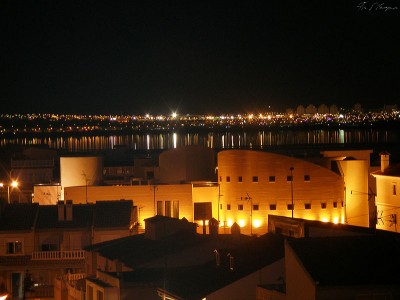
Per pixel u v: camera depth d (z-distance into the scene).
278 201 96.19
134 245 66.31
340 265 38.22
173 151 106.06
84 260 73.06
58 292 66.50
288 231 53.06
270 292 43.00
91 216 80.62
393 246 39.69
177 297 46.84
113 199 93.19
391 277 37.28
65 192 93.38
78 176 103.69
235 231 65.94
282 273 47.12
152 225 66.38
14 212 80.19
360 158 109.19
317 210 96.31
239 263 49.56
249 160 96.56
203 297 46.25
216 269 51.50
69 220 79.75
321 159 99.75
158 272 54.53
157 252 61.25
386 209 86.00
